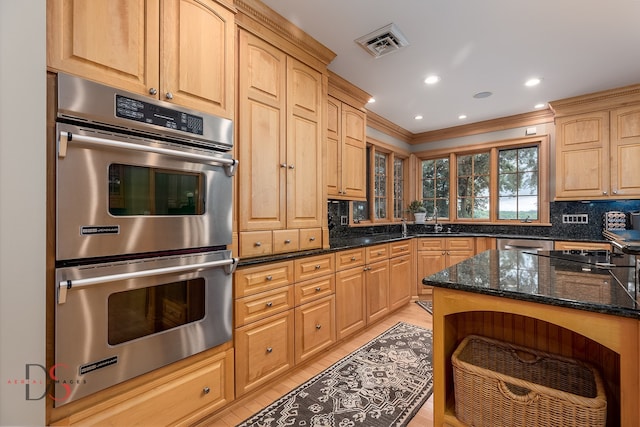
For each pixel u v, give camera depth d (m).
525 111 3.79
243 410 1.69
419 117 4.00
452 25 2.05
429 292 3.93
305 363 2.18
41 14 0.95
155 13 1.34
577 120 3.36
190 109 1.45
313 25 2.06
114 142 1.15
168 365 1.39
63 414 1.09
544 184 3.83
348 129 3.05
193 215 1.47
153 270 1.27
